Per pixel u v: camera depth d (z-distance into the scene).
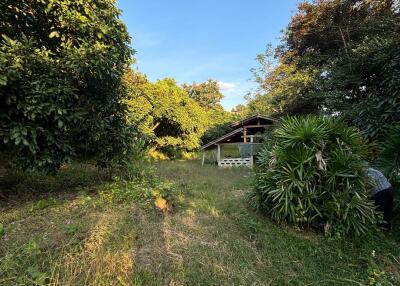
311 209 3.42
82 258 2.45
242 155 13.12
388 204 3.67
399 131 4.16
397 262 2.96
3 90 3.20
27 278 2.18
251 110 21.80
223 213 4.10
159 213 3.73
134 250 2.68
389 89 5.45
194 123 16.91
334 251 3.09
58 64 3.70
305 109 10.47
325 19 10.89
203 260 2.65
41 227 3.05
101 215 3.40
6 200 3.97
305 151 3.43
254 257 2.88
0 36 3.88
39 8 3.93
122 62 4.70
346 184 3.36
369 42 7.20
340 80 7.38
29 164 3.62
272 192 3.58
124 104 4.90
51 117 3.65
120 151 4.81
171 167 10.10
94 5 4.26
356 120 5.84
